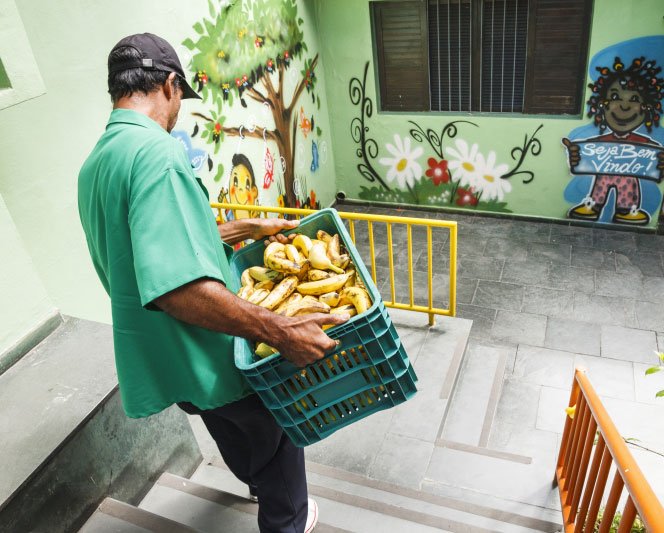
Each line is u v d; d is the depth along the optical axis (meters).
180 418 2.76
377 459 3.25
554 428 4.45
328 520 2.54
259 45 5.98
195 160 5.20
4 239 2.44
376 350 1.56
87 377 2.38
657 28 5.96
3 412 2.24
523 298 6.25
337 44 7.43
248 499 2.48
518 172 7.48
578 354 5.34
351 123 8.03
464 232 7.64
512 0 6.46
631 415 4.56
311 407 1.67
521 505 3.02
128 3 4.09
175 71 1.61
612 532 2.71
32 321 2.59
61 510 2.13
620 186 7.05
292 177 7.21
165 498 2.53
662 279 6.34
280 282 1.90
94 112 3.81
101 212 1.47
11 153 3.21
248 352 1.70
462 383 4.30
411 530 2.47
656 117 6.43
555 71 6.69
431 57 7.16
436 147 7.73
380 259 7.24
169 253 1.32
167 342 1.56
